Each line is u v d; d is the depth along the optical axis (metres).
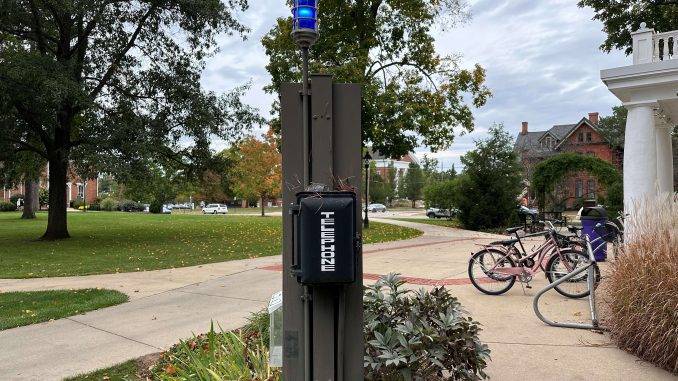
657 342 3.99
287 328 2.49
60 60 16.16
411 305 3.54
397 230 21.23
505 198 22.61
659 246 4.22
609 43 20.17
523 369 4.01
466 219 23.28
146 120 16.73
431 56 20.50
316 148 2.44
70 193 74.38
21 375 4.08
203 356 3.75
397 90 19.83
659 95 8.98
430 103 19.73
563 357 4.29
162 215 39.59
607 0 20.02
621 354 4.35
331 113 2.45
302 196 2.29
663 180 11.48
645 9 19.38
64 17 16.31
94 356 4.55
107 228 23.22
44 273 9.99
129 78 17.09
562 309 5.96
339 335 2.39
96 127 15.34
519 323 5.38
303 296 2.44
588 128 53.47
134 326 5.58
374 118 18.58
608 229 6.06
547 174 24.55
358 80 17.69
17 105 15.61
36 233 20.88
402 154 20.77
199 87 17.56
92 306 6.55
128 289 7.86
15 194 63.28
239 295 7.20
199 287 7.91
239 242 16.09
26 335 5.26
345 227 2.21
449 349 3.15
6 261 11.96
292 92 2.53
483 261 7.19
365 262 10.39
